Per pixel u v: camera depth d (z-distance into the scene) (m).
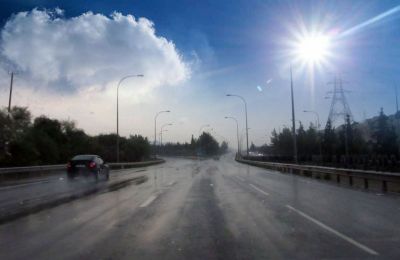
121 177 37.72
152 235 11.07
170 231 11.59
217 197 19.95
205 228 12.01
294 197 19.86
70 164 31.98
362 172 25.80
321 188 24.95
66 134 78.12
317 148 94.12
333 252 9.15
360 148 79.19
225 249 9.48
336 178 31.72
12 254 9.15
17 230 11.95
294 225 12.38
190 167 65.44
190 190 23.70
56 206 17.22
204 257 8.81
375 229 11.73
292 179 33.84
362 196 20.33
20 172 36.59
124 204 17.53
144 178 35.84
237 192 22.39
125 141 107.94
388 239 10.43
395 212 14.92
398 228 11.88
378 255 8.89
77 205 17.47
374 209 15.70
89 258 8.78
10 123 50.94
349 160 59.31
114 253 9.19
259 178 35.12
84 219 13.77
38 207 16.97
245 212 15.02
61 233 11.45
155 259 8.69
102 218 13.92
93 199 19.62
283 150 106.12
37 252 9.31
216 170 52.53
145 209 15.95
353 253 9.06
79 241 10.41
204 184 28.20
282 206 16.59
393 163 42.53
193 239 10.55
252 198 19.45
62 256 8.95
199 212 15.09
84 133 82.56
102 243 10.16
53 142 65.25
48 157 62.28
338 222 12.86
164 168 62.38
